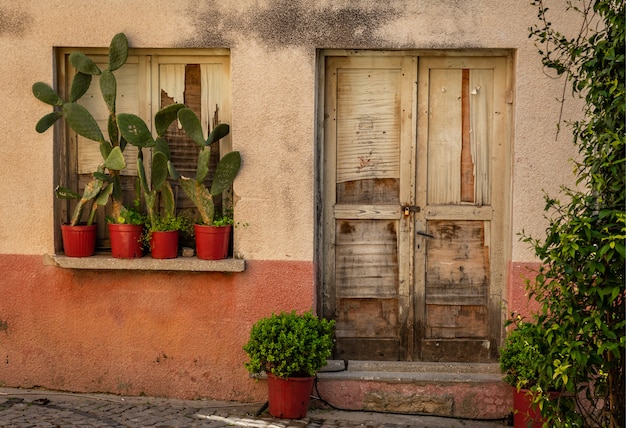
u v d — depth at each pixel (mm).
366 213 5867
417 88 5785
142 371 5871
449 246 5875
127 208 5949
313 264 5723
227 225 5707
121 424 5309
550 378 4547
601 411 4578
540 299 4555
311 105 5633
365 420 5551
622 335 4199
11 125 5785
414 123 5789
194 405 5762
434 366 5840
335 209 5875
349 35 5590
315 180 5773
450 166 5828
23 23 5727
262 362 5445
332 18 5594
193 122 5570
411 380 5684
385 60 5785
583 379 4418
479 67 5754
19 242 5840
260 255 5734
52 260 5797
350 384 5723
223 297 5777
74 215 5750
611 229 4164
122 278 5832
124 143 5758
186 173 5926
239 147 5688
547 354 4422
